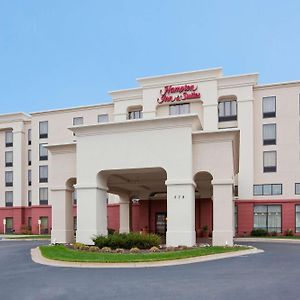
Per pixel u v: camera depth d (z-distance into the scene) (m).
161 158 24.53
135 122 25.08
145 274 14.07
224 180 23.94
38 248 24.16
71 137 51.00
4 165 56.91
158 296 10.52
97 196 25.78
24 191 55.66
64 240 27.39
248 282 12.18
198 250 20.22
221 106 43.59
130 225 40.22
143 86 45.72
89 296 10.73
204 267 15.60
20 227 54.19
